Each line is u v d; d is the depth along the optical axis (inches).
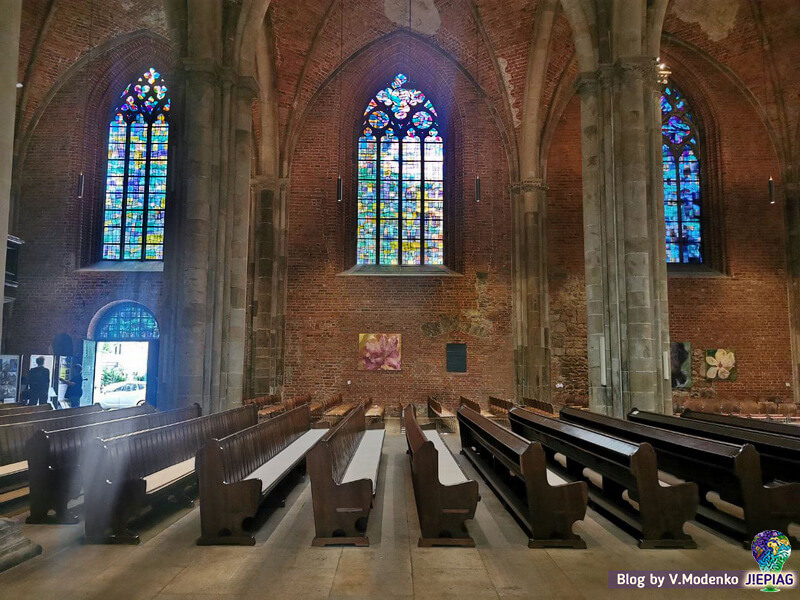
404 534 230.8
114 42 781.3
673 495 214.5
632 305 444.1
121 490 217.5
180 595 169.8
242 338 467.8
